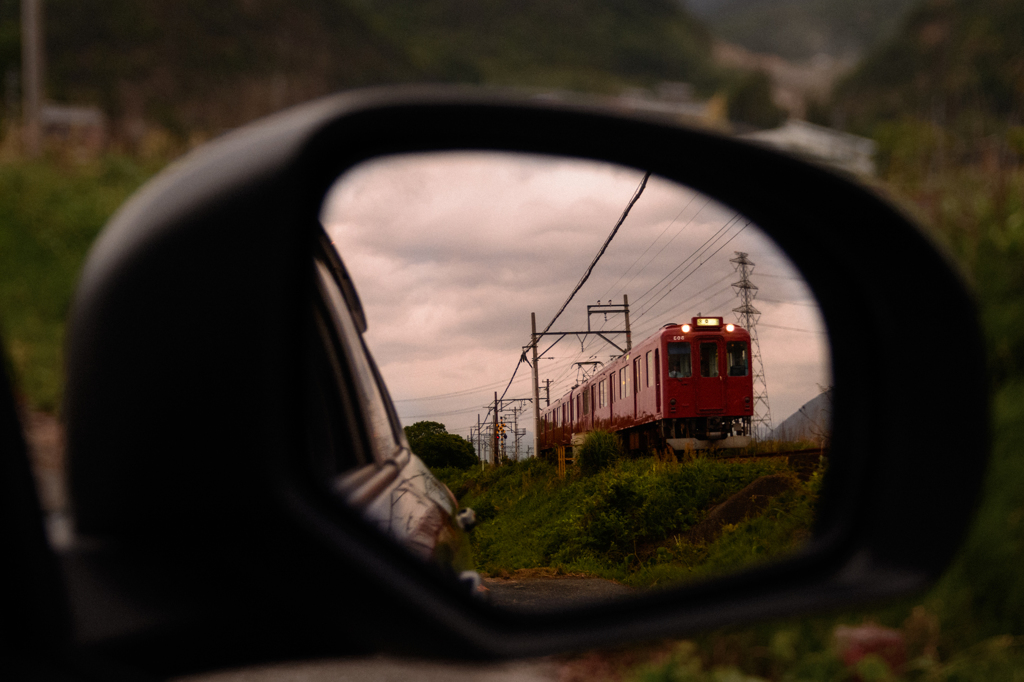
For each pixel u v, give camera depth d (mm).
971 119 7578
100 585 1086
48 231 11344
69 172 14828
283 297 1161
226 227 1158
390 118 1489
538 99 1760
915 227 1817
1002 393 4984
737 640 3539
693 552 6531
